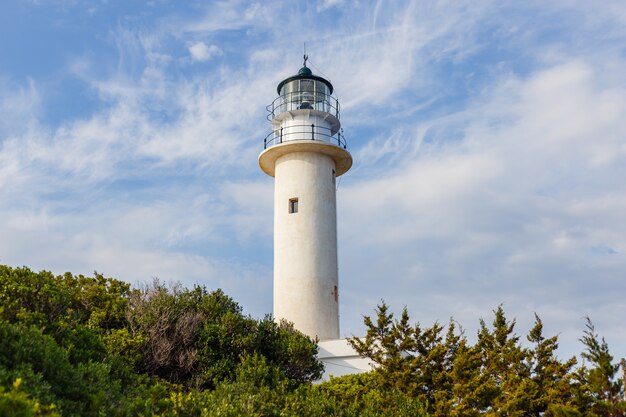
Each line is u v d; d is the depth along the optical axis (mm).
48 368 11961
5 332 12320
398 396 19469
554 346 23469
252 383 16312
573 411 17797
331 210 31844
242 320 23516
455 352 22609
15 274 18781
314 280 30016
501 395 21500
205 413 12562
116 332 20484
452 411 20406
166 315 21953
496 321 25109
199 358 21281
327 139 32688
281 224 31328
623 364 17734
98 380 12766
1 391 8438
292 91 33469
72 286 23172
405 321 23375
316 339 26047
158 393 12938
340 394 21469
